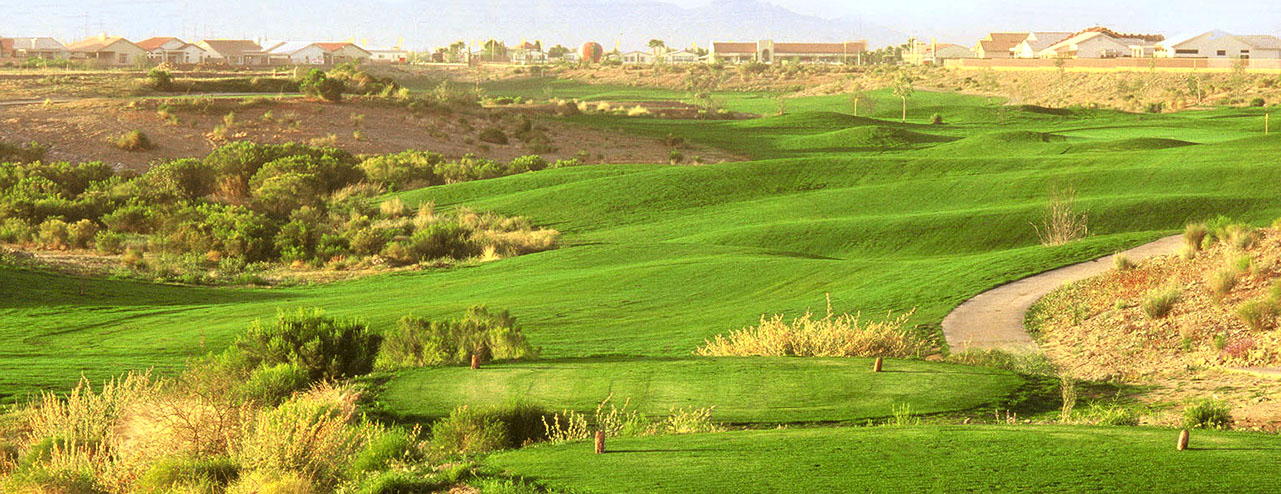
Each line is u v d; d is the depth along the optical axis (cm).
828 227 5603
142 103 10419
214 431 1488
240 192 7975
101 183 7644
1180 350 2362
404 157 9225
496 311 3541
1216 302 2572
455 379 2158
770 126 12812
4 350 3123
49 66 18700
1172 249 3541
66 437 1564
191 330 3425
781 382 2034
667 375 2120
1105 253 3650
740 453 1224
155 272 5062
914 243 5250
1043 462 1129
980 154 9456
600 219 6775
